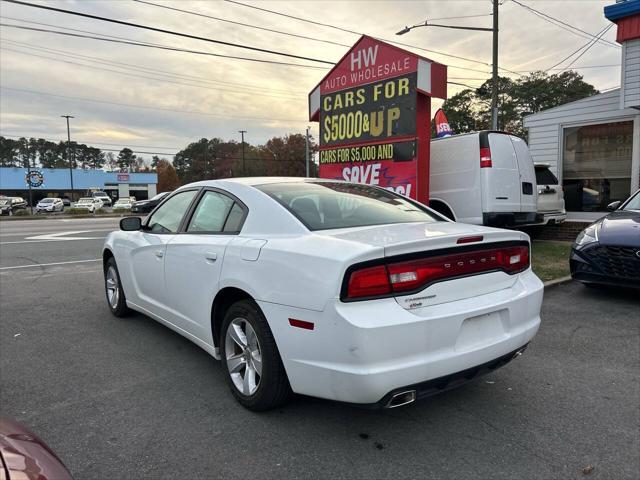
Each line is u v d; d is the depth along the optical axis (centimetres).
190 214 407
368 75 835
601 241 568
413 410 322
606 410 319
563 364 397
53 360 421
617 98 1127
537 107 4894
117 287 537
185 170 11425
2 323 533
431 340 257
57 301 636
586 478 247
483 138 807
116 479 250
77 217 3659
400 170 793
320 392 265
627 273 547
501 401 334
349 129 878
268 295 289
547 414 315
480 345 279
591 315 530
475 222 820
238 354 336
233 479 250
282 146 8588
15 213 4238
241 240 328
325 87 926
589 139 1205
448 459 265
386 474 252
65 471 159
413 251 261
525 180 865
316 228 309
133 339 474
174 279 399
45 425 307
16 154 11212
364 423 305
